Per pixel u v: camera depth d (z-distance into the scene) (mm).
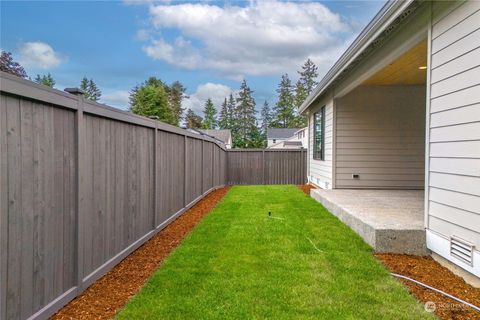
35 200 2309
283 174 13672
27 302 2223
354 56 5625
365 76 6359
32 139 2279
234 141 48812
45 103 2418
